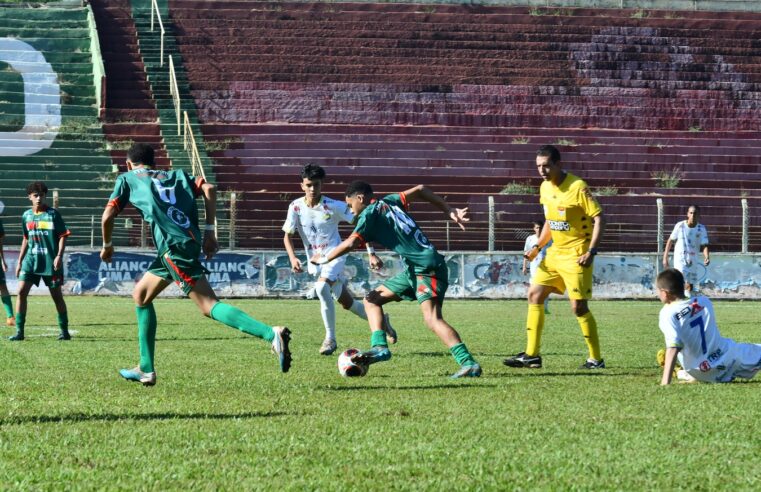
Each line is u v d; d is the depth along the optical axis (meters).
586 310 12.60
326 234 15.62
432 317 11.00
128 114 48.78
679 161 47.72
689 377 10.58
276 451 6.42
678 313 10.14
